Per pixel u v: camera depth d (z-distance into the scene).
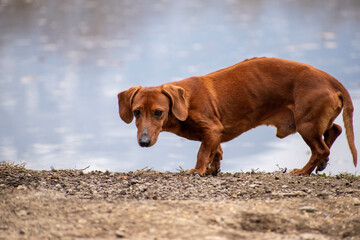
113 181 7.57
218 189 7.21
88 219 5.85
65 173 8.06
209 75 8.49
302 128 8.13
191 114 8.04
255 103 8.33
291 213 6.14
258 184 7.45
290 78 8.28
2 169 8.13
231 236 5.49
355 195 6.89
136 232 5.53
